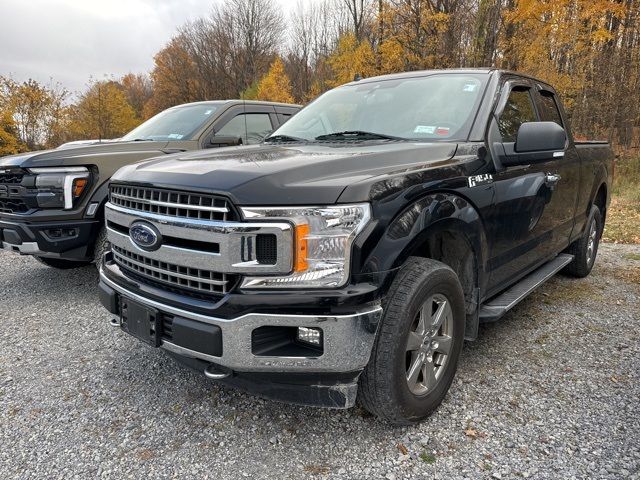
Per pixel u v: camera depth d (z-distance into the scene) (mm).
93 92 29281
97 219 4422
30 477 2191
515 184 3125
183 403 2793
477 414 2645
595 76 15773
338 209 2047
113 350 3504
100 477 2189
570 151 4250
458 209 2566
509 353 3389
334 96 3916
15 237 4270
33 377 3111
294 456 2326
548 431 2486
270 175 2135
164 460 2303
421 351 2471
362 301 2084
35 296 4719
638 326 3879
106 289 2746
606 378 3035
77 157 4359
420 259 2453
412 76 3695
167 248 2287
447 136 3018
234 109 5844
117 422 2613
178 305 2264
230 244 2051
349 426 2555
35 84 21469
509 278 3369
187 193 2203
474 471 2203
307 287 2053
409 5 20328
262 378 2215
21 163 4184
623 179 13148
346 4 30906
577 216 4492
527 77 3941
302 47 39969
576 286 4922
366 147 2764
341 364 2084
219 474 2205
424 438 2443
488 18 17594
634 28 15383
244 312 2078
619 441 2395
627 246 7016
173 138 5430
